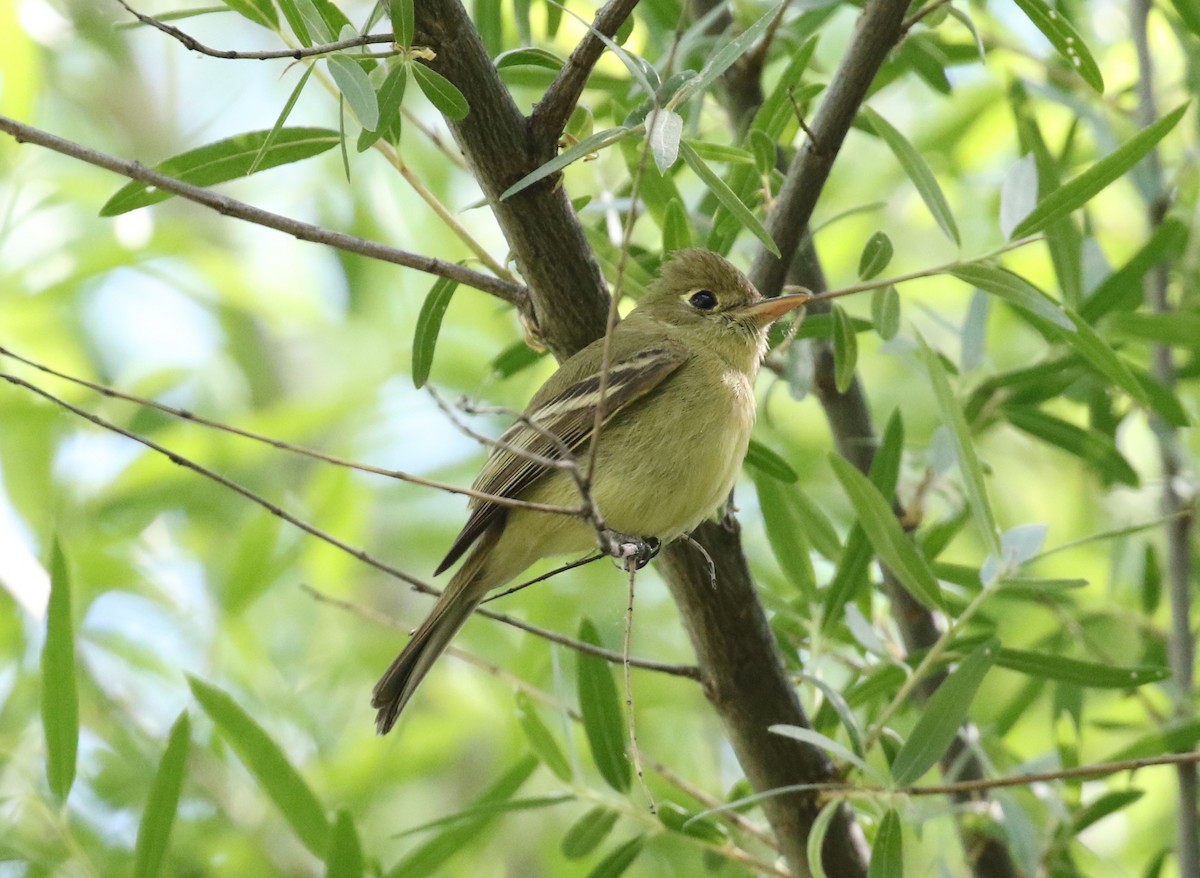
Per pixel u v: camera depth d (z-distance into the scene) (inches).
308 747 489.7
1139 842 517.7
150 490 536.7
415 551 595.2
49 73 622.2
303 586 385.1
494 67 292.4
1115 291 398.6
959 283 602.2
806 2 406.9
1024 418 414.9
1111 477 428.5
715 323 363.6
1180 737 375.9
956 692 309.4
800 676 332.5
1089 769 300.0
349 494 531.5
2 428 533.3
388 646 525.0
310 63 273.6
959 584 405.7
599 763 364.2
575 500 335.9
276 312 600.1
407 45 274.2
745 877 384.8
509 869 505.7
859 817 367.9
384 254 300.0
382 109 277.1
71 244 566.6
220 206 281.1
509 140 292.5
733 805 317.1
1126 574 478.3
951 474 428.8
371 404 574.6
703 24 399.9
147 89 664.4
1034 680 429.7
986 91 540.4
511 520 344.2
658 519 339.0
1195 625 472.1
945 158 539.2
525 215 300.8
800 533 415.5
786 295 363.3
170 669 500.1
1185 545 425.1
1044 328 404.5
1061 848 376.5
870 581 407.8
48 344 561.9
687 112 376.5
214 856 455.2
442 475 590.2
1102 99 455.5
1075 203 314.2
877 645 347.6
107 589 508.7
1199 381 489.1
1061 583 325.1
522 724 369.4
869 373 602.9
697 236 424.2
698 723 523.5
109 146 653.3
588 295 312.5
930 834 468.1
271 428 555.8
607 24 283.4
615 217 394.0
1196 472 435.8
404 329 600.1
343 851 359.9
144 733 478.0
